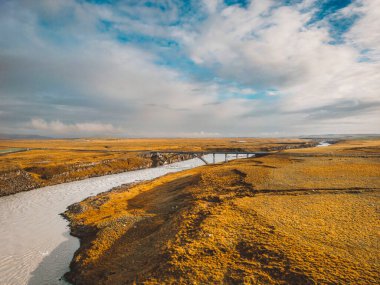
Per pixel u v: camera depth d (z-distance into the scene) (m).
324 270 22.75
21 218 53.69
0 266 35.44
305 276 22.27
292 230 31.05
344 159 79.75
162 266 26.39
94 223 46.59
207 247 28.48
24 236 44.69
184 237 31.94
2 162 103.19
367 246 26.52
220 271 24.62
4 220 52.53
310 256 24.98
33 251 39.44
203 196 49.44
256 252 26.89
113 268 30.67
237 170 67.00
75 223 49.25
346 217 34.62
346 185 49.59
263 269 24.20
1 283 31.67
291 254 25.53
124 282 26.12
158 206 52.25
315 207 39.12
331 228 31.28
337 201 41.56
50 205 63.34
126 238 38.81
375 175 55.91
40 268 34.91
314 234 29.77
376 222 32.47
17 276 33.16
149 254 30.66
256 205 41.19
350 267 22.94
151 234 37.84
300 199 43.69
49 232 46.31
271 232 30.78
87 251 36.44
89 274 31.20
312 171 63.44
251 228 32.34
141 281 24.91
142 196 63.84
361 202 40.41
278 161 84.81
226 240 29.78
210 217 36.72
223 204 42.72
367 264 23.27
